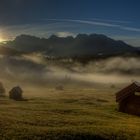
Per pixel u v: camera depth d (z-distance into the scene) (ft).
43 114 168.14
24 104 234.17
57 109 196.65
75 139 110.32
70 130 118.83
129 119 184.96
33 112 173.37
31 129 119.34
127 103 225.56
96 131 121.70
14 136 108.68
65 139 109.40
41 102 262.67
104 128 131.44
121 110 228.22
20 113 163.43
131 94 222.89
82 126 134.10
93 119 161.79
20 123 131.95
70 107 217.77
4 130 115.85
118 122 161.79
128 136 121.60
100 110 223.10
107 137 116.06
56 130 118.01
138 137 122.62
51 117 156.56
